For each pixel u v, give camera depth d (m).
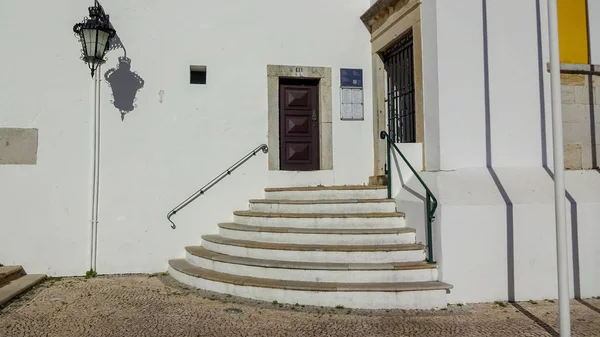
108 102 6.67
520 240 5.10
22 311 4.72
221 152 6.98
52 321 4.39
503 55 5.86
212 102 7.00
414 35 6.24
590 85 6.23
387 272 4.89
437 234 5.01
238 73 7.11
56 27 6.54
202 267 5.96
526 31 5.94
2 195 6.32
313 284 4.88
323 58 7.39
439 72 5.66
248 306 4.80
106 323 4.34
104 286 5.78
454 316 4.52
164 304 4.93
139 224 6.67
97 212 6.55
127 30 6.79
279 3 7.29
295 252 5.27
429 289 4.73
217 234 6.83
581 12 6.27
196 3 7.03
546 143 5.91
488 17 5.84
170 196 6.79
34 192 6.40
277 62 7.24
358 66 7.50
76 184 6.50
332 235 5.41
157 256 6.69
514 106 5.85
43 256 6.38
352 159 7.41
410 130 6.66
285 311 4.64
